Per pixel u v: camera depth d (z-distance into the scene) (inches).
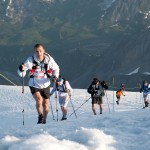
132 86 6707.7
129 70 7864.2
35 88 390.3
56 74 398.3
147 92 1060.5
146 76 6845.5
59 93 612.4
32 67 388.2
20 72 387.9
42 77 391.5
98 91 759.7
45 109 401.1
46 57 389.7
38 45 384.8
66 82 611.8
